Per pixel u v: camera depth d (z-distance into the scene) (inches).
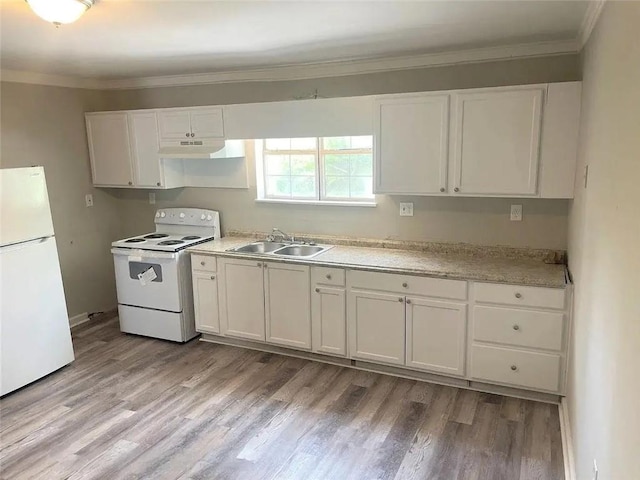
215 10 97.6
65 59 148.4
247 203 185.2
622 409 56.2
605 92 78.4
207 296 169.6
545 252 141.6
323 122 153.0
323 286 148.7
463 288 130.2
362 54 144.8
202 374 150.1
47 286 148.3
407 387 138.7
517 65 138.0
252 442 115.0
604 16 82.7
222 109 165.6
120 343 174.7
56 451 113.1
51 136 180.7
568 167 125.4
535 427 117.4
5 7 93.4
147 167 183.3
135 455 111.1
